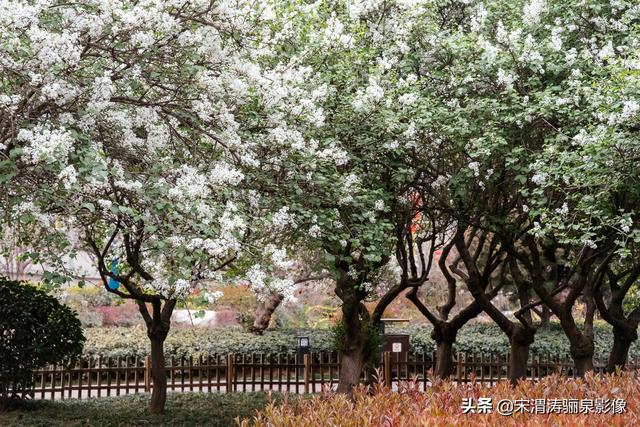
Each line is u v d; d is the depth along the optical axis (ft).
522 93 28.04
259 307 54.44
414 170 30.71
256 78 22.67
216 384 42.68
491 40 30.14
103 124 21.24
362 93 26.25
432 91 29.96
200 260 20.27
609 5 28.04
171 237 19.76
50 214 20.39
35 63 18.60
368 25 30.37
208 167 22.66
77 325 33.53
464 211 31.55
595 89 26.14
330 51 27.81
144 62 20.75
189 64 21.12
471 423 13.76
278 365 42.09
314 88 26.50
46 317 32.68
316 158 25.03
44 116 20.18
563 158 24.34
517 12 29.76
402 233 32.65
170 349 47.50
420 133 28.30
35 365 32.68
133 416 32.50
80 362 38.50
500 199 33.19
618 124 23.21
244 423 15.21
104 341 47.96
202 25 22.02
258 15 22.77
